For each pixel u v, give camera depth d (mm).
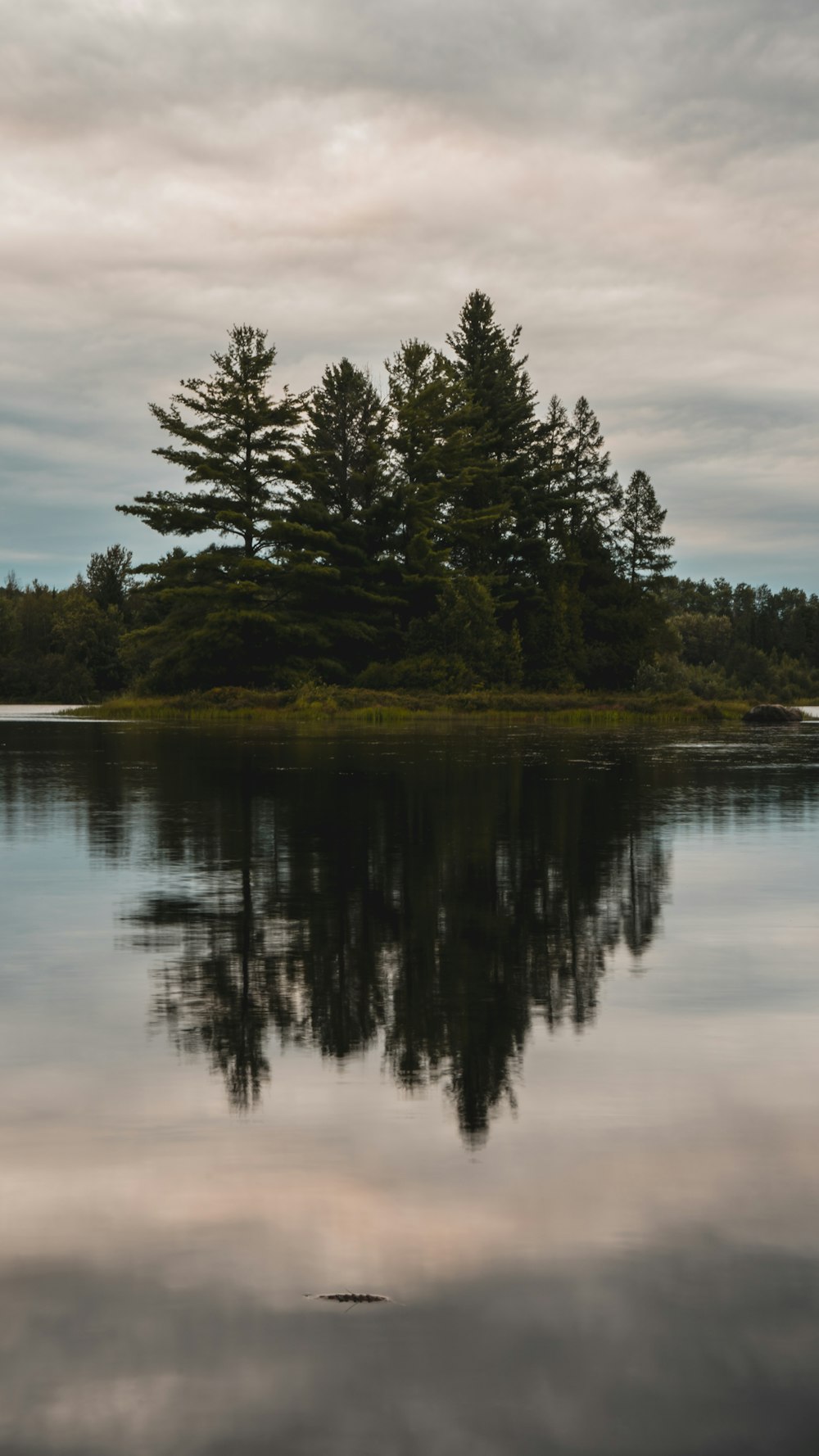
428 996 4555
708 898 6785
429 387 71062
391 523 71188
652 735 33125
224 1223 2514
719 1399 1904
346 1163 2836
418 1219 2523
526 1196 2641
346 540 70375
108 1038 3943
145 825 10383
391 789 14219
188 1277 2287
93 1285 2260
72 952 5352
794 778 16109
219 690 56062
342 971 4988
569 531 85875
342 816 11164
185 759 20109
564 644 78562
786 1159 2854
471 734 33156
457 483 70812
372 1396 1907
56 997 4516
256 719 48188
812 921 6094
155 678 66250
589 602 85812
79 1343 2064
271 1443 1809
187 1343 2064
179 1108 3232
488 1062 3666
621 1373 1967
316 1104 3273
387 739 29328
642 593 89875
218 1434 1826
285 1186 2701
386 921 6129
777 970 4977
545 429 83250
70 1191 2672
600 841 9375
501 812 11531
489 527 79688
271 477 66750
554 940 5648
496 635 67688
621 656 85688
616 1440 1813
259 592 64875
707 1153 2891
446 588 68188
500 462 80750
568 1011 4305
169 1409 1893
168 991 4633
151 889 7098
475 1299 2199
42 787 14305
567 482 91625
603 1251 2383
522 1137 2998
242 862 8188
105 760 19812
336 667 65938
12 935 5730
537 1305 2180
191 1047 3850
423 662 64375
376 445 69688
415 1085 3439
